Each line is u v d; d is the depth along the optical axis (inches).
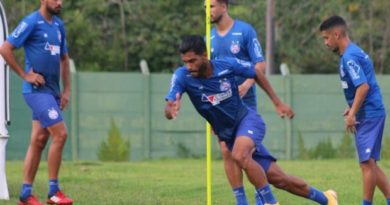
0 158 1028.5
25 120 2175.2
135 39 2987.2
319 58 3056.1
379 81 2197.3
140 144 2223.2
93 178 1507.1
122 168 1781.5
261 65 959.0
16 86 2167.8
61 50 962.1
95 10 2992.1
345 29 941.8
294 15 3083.2
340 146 2218.3
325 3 3080.7
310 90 2220.7
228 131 864.9
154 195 1202.0
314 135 2220.7
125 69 2977.4
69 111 2199.8
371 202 949.2
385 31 3061.0
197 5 3038.9
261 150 894.4
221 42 969.5
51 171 928.9
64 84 971.3
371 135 936.9
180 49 818.2
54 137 923.4
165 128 2229.3
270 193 848.3
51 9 919.0
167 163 1994.3
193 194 1269.7
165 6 3019.2
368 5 3068.4
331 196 911.7
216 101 842.8
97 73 2212.1
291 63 3065.9
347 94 949.2
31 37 914.7
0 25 1021.2
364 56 934.4
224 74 837.2
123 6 3014.3
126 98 2225.6
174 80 834.8
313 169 1689.2
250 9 3083.2
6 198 1031.0
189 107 2225.6
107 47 2984.7
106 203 1034.7
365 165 941.8
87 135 2213.3
